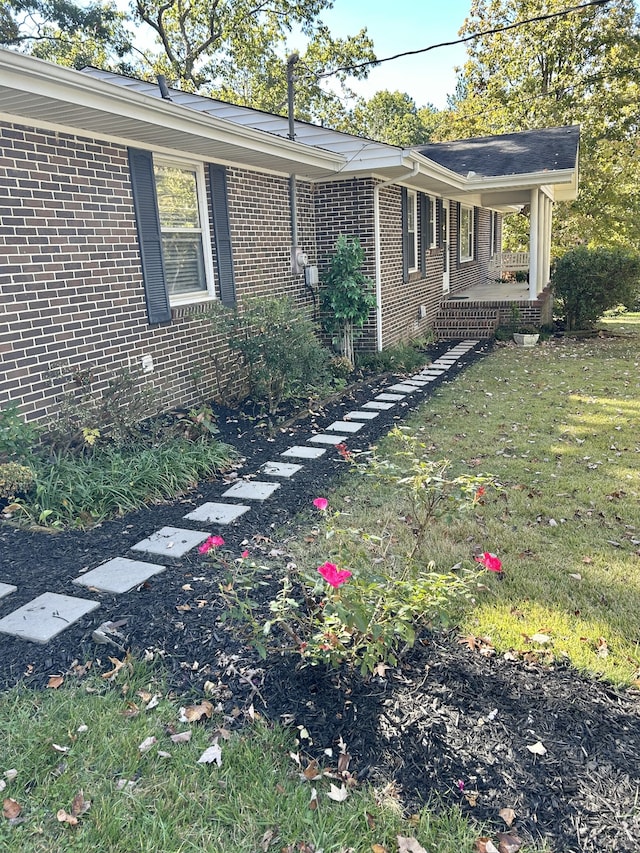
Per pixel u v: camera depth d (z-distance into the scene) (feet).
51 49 72.69
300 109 93.25
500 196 49.55
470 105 79.20
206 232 23.58
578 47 71.41
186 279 23.06
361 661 8.04
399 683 8.11
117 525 13.70
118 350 19.31
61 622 9.72
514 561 11.60
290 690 8.09
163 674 8.52
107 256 18.66
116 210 18.89
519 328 41.39
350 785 6.65
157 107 16.38
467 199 51.39
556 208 67.51
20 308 15.93
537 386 27.30
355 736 7.30
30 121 15.90
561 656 8.61
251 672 8.43
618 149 65.92
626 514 13.69
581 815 6.18
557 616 9.68
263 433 21.01
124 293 19.40
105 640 9.21
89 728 7.52
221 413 23.16
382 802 6.43
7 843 5.93
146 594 10.61
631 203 64.85
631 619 9.54
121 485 14.78
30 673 8.60
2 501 14.34
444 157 45.88
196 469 16.62
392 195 33.94
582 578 10.89
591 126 70.13
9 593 10.71
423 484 9.60
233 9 78.64
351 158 29.04
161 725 7.59
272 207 28.04
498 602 10.11
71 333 17.54
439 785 6.59
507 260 67.21
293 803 6.44
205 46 79.15
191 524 13.70
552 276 43.09
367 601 8.26
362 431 20.98
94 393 18.35
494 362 33.73
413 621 8.75
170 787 6.64
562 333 43.04
